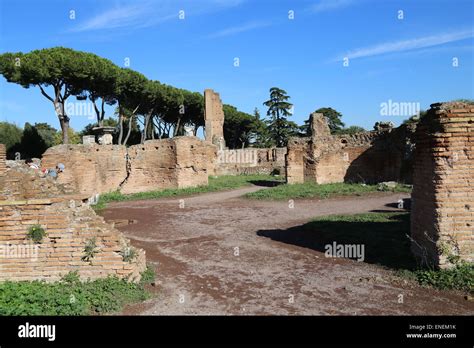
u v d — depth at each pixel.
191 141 29.59
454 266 8.16
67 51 33.19
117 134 52.53
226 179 39.53
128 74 38.06
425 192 8.78
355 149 29.39
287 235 13.36
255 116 77.06
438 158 8.32
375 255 10.20
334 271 9.18
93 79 33.66
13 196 10.02
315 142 29.33
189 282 8.66
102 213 19.58
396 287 7.93
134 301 7.35
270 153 53.19
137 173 28.97
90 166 26.83
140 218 17.88
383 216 15.34
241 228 14.89
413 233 9.49
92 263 8.03
